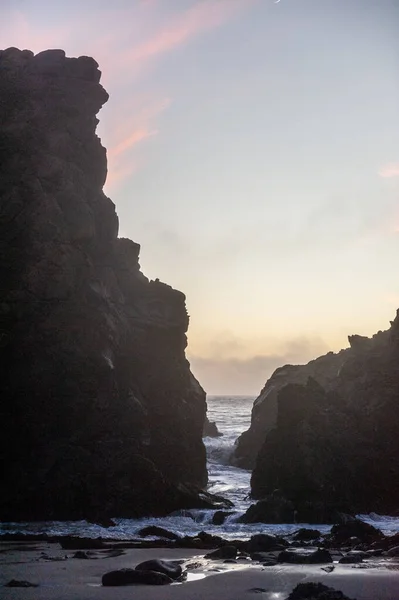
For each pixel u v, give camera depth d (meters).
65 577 13.72
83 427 29.55
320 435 31.91
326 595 11.08
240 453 49.56
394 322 37.12
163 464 33.50
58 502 27.80
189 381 38.00
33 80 35.19
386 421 33.19
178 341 37.19
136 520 28.19
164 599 11.27
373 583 12.51
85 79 36.28
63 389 29.48
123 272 36.84
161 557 17.33
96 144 36.19
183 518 28.66
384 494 31.17
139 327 35.50
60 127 34.41
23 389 28.92
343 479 31.03
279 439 32.97
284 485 31.28
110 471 29.22
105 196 36.53
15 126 33.38
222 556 16.89
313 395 34.00
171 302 37.19
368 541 20.00
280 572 13.92
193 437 36.94
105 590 12.15
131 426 31.69
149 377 34.94
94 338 30.94
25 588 12.37
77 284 31.86
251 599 11.30
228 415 98.00
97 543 19.86
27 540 21.94
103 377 30.50
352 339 41.78
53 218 32.00
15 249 30.94
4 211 31.34
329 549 18.39
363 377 36.34
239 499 33.88
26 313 30.06
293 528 26.11
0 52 36.38
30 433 28.47
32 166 32.84
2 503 27.34
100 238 35.53
